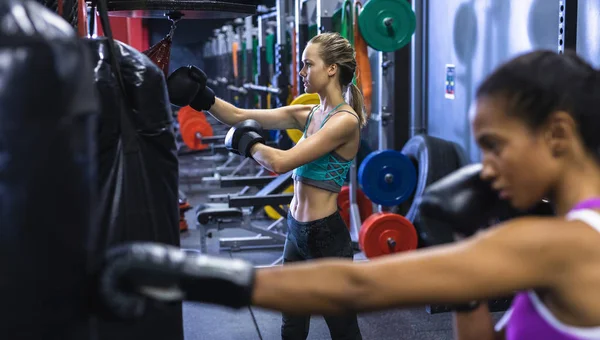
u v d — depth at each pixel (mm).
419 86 5461
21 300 821
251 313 4270
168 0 2289
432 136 5207
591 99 929
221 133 10492
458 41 4980
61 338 866
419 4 5375
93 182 913
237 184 5742
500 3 4480
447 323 4027
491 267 857
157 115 1504
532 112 925
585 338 875
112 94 1453
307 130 3084
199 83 2627
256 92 8750
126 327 1385
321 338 3867
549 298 907
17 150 814
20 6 883
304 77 2996
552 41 4020
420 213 1144
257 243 5824
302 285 889
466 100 4910
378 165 4801
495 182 979
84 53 913
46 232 823
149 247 892
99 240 1400
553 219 902
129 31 7715
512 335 996
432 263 874
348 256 2996
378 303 881
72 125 847
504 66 969
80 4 2121
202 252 5215
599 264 858
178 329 1477
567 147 939
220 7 2361
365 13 4590
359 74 4449
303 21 5715
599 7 3521
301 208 2979
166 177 1533
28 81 820
